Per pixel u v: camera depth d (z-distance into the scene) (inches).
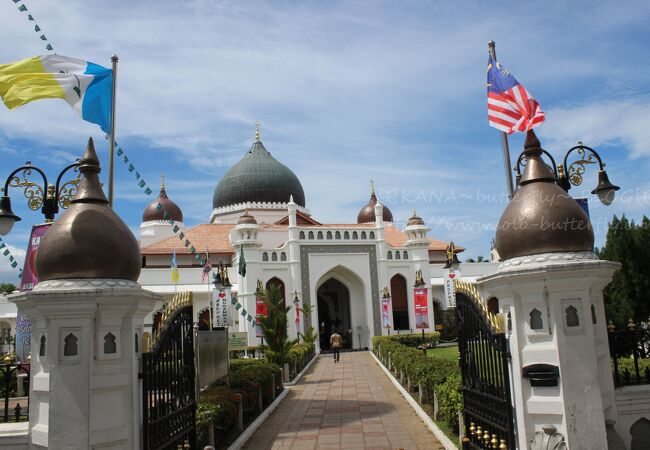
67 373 183.2
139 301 198.7
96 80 333.7
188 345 264.5
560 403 192.5
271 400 531.8
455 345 1264.8
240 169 1635.1
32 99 306.7
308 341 1120.8
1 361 512.1
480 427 256.7
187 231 1469.0
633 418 227.5
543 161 222.1
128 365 196.2
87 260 191.0
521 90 285.0
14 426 219.5
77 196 207.0
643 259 647.8
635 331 250.2
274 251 1321.4
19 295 193.0
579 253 201.9
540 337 198.4
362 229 1387.8
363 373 795.4
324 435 386.3
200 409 329.1
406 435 369.4
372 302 1365.7
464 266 1542.8
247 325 1210.6
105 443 186.4
